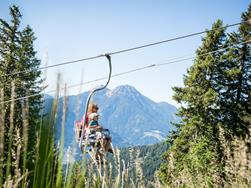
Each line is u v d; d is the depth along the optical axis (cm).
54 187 102
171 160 414
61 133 99
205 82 3319
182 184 530
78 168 106
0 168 99
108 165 147
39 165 100
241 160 447
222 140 616
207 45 3350
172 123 3158
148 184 214
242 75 3366
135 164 199
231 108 3247
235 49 3312
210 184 596
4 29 2883
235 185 485
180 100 3291
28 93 97
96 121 361
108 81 310
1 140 96
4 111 96
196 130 2908
